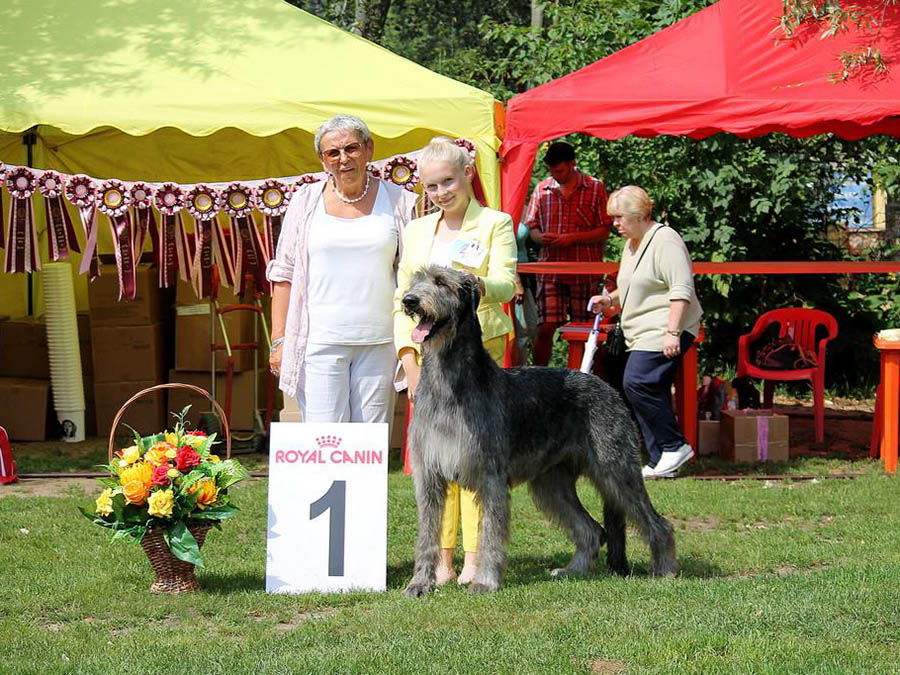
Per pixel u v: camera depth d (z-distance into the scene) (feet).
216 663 14.90
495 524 18.20
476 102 29.35
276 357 20.17
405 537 23.27
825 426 39.42
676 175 45.11
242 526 23.82
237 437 34.01
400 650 15.30
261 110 29.32
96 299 35.40
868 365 46.21
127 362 35.55
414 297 17.28
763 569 20.81
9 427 35.50
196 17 32.58
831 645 15.17
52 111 28.96
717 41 31.27
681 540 22.91
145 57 31.07
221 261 31.53
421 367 18.39
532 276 37.47
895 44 30.58
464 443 17.85
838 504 26.23
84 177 29.89
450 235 19.33
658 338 28.60
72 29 32.09
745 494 27.37
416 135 37.37
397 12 91.15
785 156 46.09
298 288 19.83
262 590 18.97
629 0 48.19
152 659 15.11
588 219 36.88
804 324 36.35
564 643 15.49
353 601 18.24
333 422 19.57
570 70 47.93
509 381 18.84
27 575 19.89
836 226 49.47
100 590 18.88
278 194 30.27
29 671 14.73
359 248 19.48
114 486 18.84
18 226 30.30
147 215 30.53
